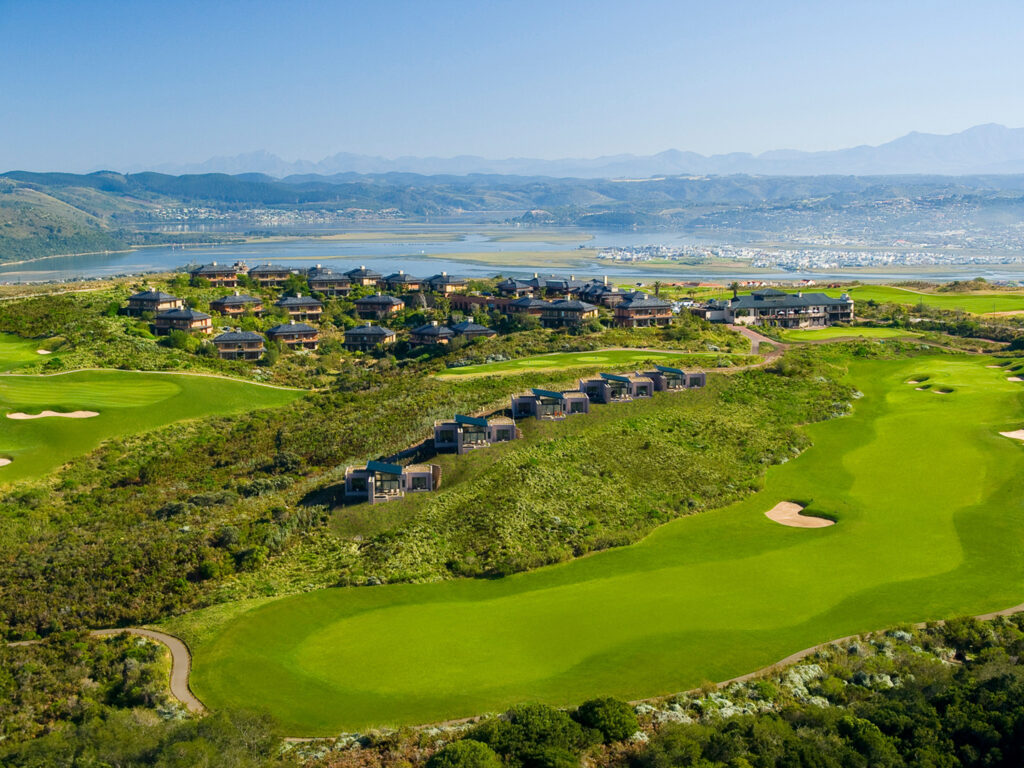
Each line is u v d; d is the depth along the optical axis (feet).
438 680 235.61
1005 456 409.28
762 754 192.13
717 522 350.64
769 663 240.32
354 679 237.25
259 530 335.26
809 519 354.13
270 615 274.98
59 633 273.75
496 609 278.46
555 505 351.87
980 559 306.76
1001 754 191.01
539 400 432.66
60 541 359.66
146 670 243.19
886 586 287.89
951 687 217.15
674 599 282.36
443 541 326.85
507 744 195.72
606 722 203.72
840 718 207.31
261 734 204.95
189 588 298.97
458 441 398.42
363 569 307.99
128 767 190.90
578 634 259.60
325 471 418.31
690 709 216.13
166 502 401.70
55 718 227.81
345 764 194.70
